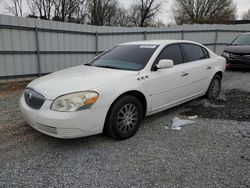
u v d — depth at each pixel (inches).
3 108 184.7
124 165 100.0
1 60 280.4
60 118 102.0
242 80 283.3
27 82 297.7
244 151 111.7
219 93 222.1
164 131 136.6
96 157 106.8
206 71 185.5
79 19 1275.8
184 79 160.2
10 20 275.4
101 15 1419.8
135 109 128.6
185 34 464.4
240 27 499.5
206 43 491.5
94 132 111.9
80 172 94.8
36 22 299.0
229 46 346.3
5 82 289.1
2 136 129.3
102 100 110.3
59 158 106.0
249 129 137.7
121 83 119.5
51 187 85.3
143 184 87.0
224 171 95.0
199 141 122.8
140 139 125.9
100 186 85.9
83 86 109.9
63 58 339.6
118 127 121.1
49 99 106.5
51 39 319.3
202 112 169.6
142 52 150.6
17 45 288.8
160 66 137.2
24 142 122.0
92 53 372.8
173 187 85.2
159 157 106.5
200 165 99.6
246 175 92.1
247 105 185.8
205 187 85.0
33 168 97.7
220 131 135.6
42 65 318.7
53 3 1159.0
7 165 100.0
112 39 387.9
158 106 144.1
